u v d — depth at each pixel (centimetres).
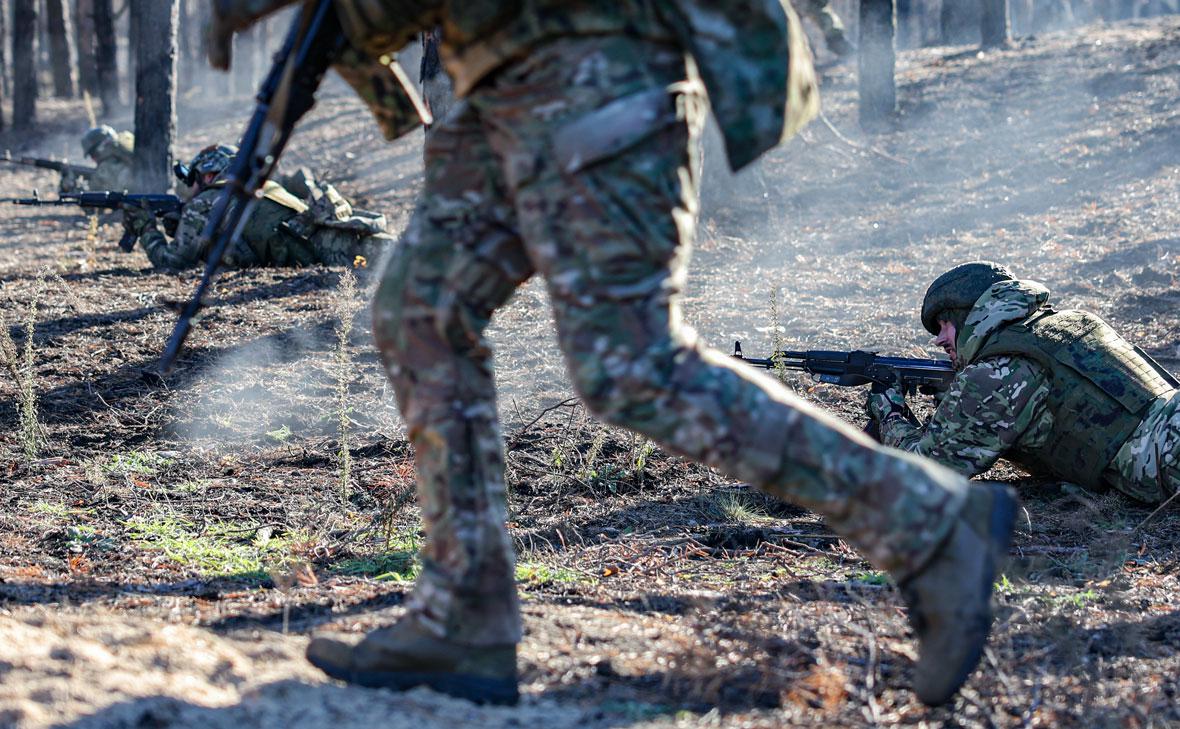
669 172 275
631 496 650
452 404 289
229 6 294
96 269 1360
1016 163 1731
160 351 959
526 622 375
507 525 597
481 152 289
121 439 755
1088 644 386
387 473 682
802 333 1012
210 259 313
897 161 1809
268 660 330
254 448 744
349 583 484
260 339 995
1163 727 313
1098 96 2059
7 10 6131
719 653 352
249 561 531
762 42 273
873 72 2080
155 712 272
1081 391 599
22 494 641
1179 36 2455
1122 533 550
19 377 832
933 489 275
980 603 275
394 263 296
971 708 318
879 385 668
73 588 461
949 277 636
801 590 452
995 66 2400
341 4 298
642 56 274
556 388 862
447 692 297
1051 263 1234
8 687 276
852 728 304
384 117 341
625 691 322
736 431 271
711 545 568
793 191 1730
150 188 1855
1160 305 1044
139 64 1838
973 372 606
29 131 3522
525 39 274
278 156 314
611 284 271
